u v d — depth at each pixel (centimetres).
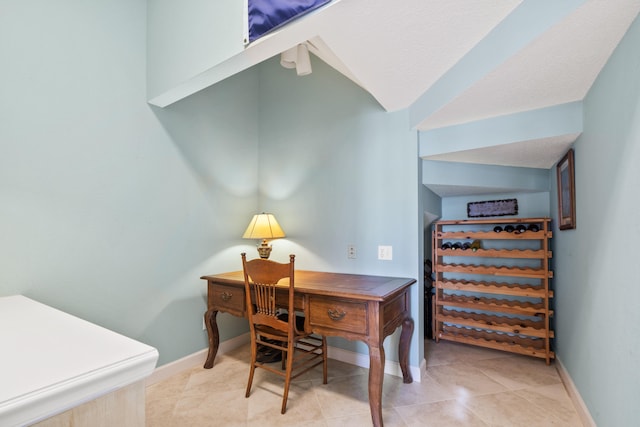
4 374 61
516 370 234
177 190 236
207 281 251
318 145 274
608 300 139
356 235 251
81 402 61
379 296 167
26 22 162
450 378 222
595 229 156
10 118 156
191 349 243
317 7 127
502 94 165
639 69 108
